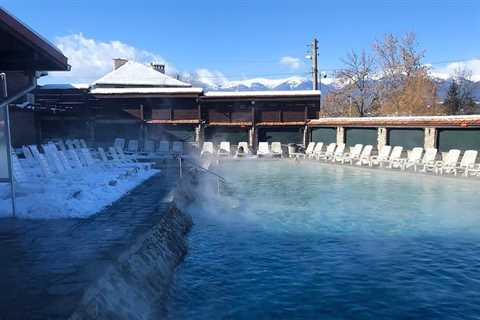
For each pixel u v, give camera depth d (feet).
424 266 23.20
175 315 17.75
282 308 18.47
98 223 23.89
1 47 20.21
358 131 77.77
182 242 26.30
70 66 24.12
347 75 146.00
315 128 90.02
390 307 18.51
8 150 24.50
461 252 25.44
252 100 88.74
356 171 62.18
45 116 86.53
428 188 46.70
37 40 19.13
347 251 25.73
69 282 14.99
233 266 23.34
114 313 14.49
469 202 39.27
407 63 137.18
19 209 25.55
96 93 86.43
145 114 89.86
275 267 23.17
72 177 36.70
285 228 30.96
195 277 21.83
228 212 36.27
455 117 57.26
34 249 18.90
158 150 84.69
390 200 40.86
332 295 19.69
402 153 66.95
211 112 90.27
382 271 22.52
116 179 36.63
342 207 37.99
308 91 90.02
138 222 24.20
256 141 90.58
